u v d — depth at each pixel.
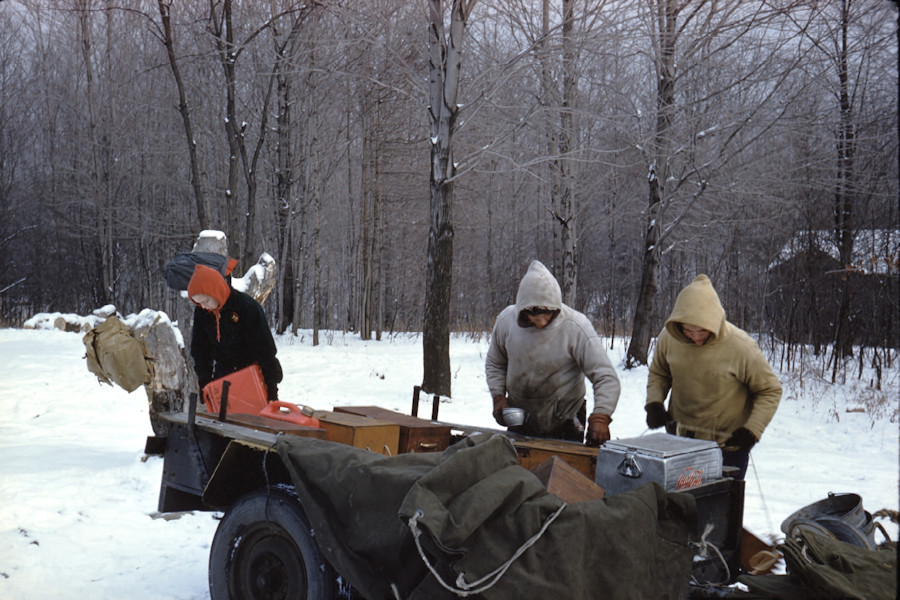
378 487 2.74
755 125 14.98
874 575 2.77
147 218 32.09
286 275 29.41
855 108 16.27
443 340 11.63
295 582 3.12
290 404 4.00
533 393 4.52
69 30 34.31
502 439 2.82
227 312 5.07
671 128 15.07
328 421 3.86
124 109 32.00
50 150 37.53
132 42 31.80
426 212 30.42
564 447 3.71
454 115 11.52
